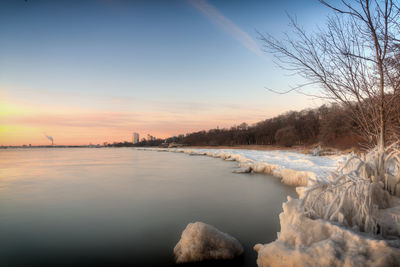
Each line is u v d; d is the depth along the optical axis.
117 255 5.18
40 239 6.18
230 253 4.36
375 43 2.71
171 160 34.25
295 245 2.71
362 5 2.66
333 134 26.70
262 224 6.95
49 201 10.47
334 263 2.32
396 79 2.91
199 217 7.78
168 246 5.58
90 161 34.06
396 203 3.14
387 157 3.53
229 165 24.31
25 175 19.09
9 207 9.48
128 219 7.75
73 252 5.39
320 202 3.21
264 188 11.92
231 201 9.80
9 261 5.01
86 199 10.72
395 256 2.20
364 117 3.52
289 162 17.17
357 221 2.88
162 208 8.99
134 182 15.16
